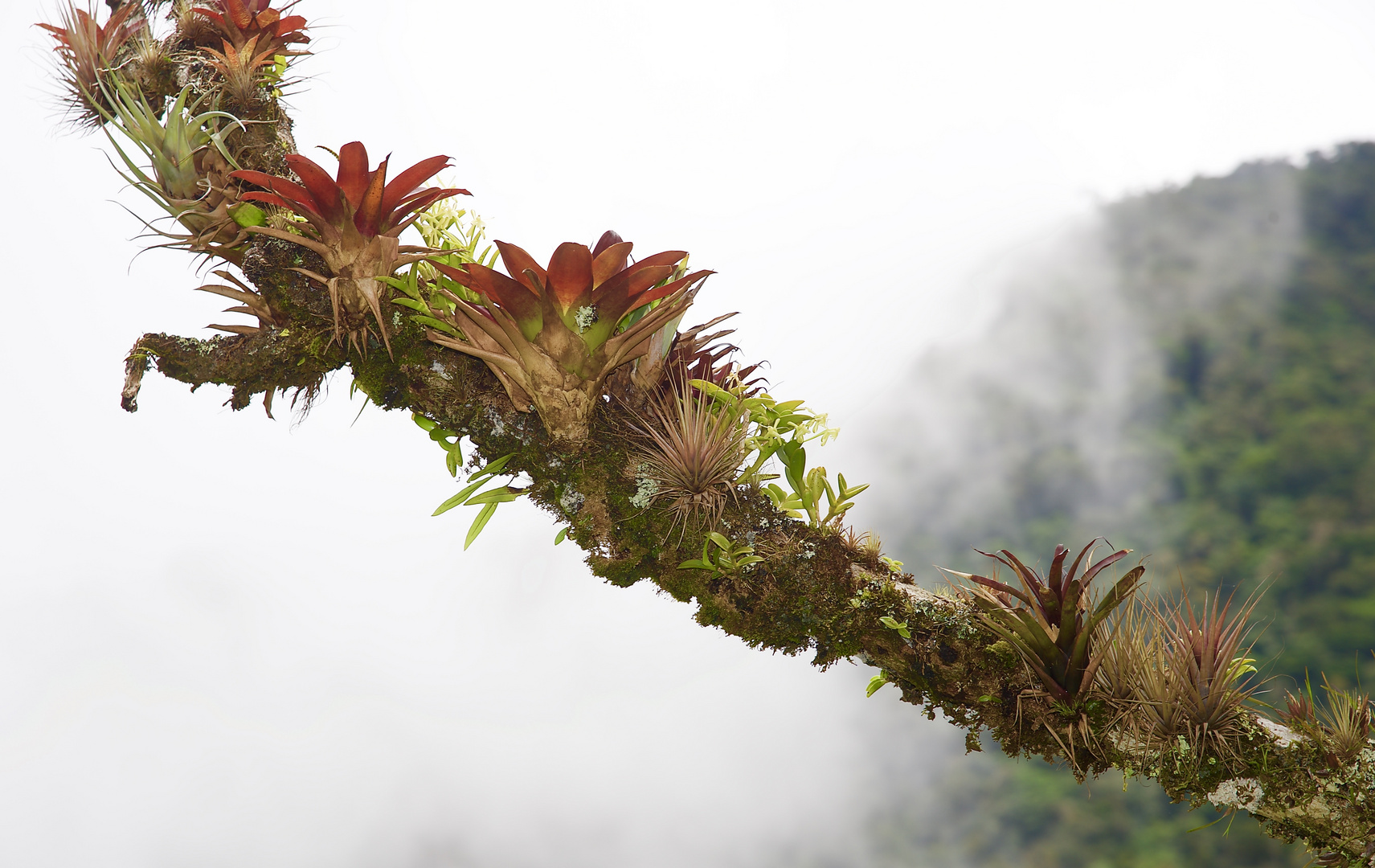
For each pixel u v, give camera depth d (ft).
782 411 4.94
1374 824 4.27
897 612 4.69
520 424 4.75
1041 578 4.66
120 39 5.40
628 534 4.71
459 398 4.77
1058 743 4.58
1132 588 4.33
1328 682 4.72
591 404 4.67
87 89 5.29
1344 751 4.44
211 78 5.11
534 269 4.30
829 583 4.74
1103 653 4.41
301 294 4.70
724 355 5.28
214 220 4.98
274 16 5.34
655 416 4.95
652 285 4.46
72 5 5.39
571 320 4.44
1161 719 4.46
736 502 4.78
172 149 4.85
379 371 4.78
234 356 5.00
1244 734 4.50
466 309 4.41
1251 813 4.55
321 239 4.60
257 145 5.09
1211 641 4.52
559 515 4.88
